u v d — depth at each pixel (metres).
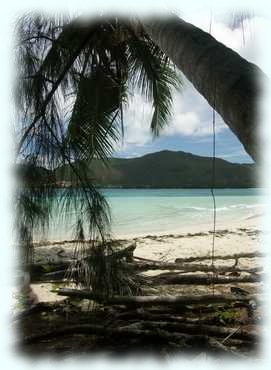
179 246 8.91
